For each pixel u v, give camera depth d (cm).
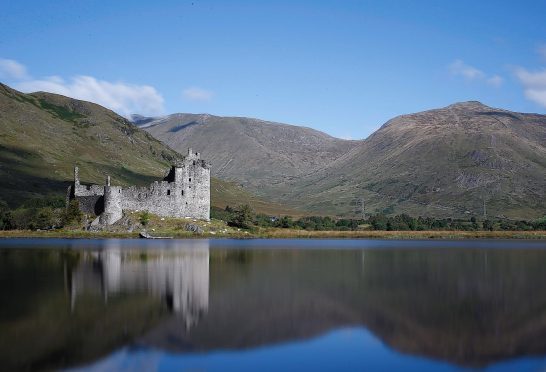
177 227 14500
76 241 12581
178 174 15175
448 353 3775
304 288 6044
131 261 8256
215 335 4078
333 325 4441
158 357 3578
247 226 16950
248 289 5912
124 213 14538
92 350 3653
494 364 3575
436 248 12588
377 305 5188
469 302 5369
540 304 5294
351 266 8181
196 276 6781
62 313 4547
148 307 4869
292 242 14088
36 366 3319
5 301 4969
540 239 18338
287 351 3769
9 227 16012
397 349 3844
